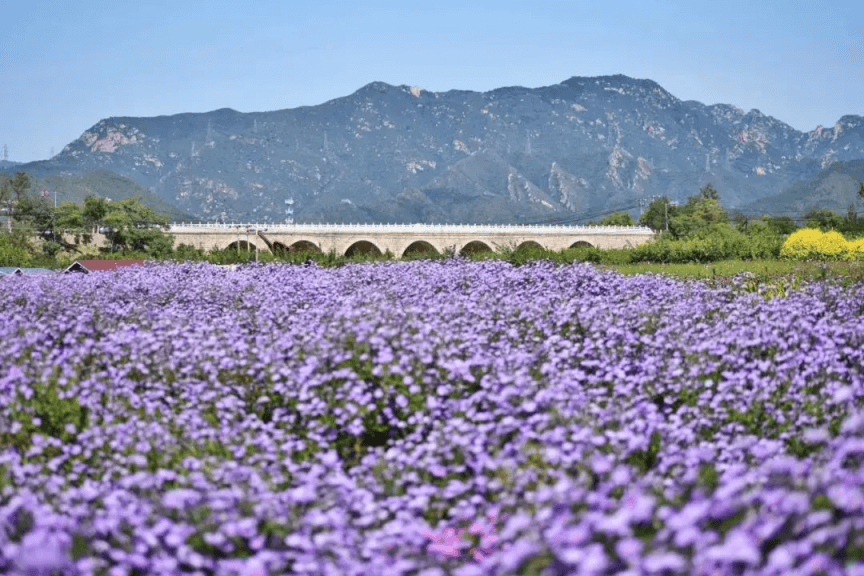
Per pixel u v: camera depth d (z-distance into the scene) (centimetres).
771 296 2455
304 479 877
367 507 784
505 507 752
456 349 1335
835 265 4031
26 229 10994
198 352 1446
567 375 1205
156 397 1285
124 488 844
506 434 958
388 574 648
